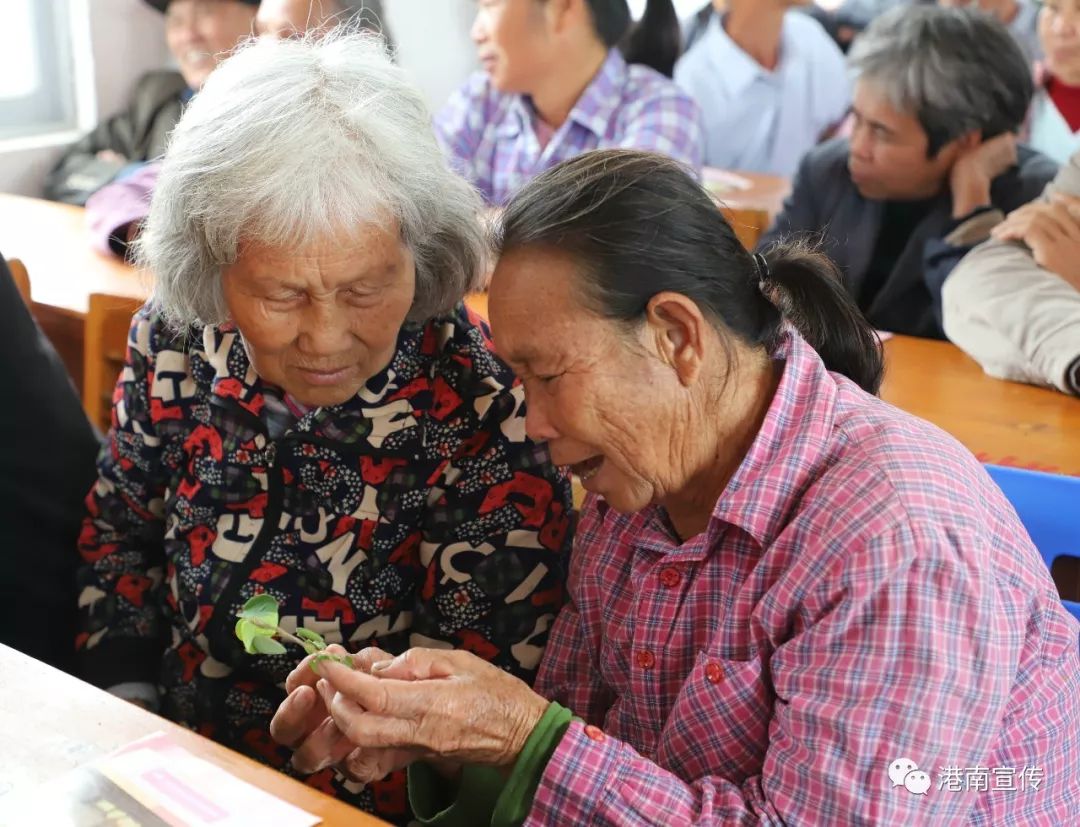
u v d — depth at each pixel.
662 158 0.97
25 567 1.48
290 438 1.25
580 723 0.96
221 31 3.55
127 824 0.86
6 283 1.53
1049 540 1.28
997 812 0.94
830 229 2.84
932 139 2.60
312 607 1.31
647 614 1.06
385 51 1.21
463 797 1.09
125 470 1.42
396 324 1.16
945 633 0.86
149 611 1.46
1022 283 2.15
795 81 3.70
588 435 0.97
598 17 3.07
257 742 1.37
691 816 0.93
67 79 4.28
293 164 1.05
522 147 3.26
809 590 0.91
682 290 0.93
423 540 1.32
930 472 0.91
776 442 0.97
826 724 0.89
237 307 1.13
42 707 1.01
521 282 0.95
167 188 1.14
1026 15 2.92
